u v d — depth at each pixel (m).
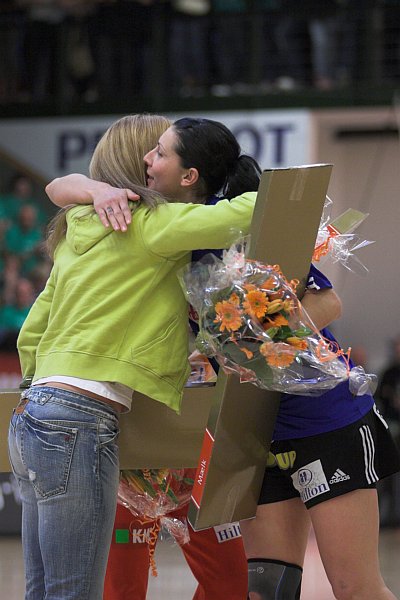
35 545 7.69
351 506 8.13
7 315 32.25
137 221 7.69
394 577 17.56
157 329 7.64
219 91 32.75
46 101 33.53
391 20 32.25
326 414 8.20
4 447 8.29
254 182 8.55
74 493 7.28
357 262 8.48
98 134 33.19
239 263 7.42
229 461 7.94
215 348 7.56
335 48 32.50
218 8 33.28
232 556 9.63
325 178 7.61
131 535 9.74
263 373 7.56
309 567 19.19
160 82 33.16
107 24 33.47
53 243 8.29
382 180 36.38
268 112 32.50
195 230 7.52
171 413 8.39
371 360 36.72
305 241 7.75
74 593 7.34
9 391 8.31
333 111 32.19
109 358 7.48
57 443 7.30
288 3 32.66
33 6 33.72
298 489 8.34
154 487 8.87
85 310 7.57
